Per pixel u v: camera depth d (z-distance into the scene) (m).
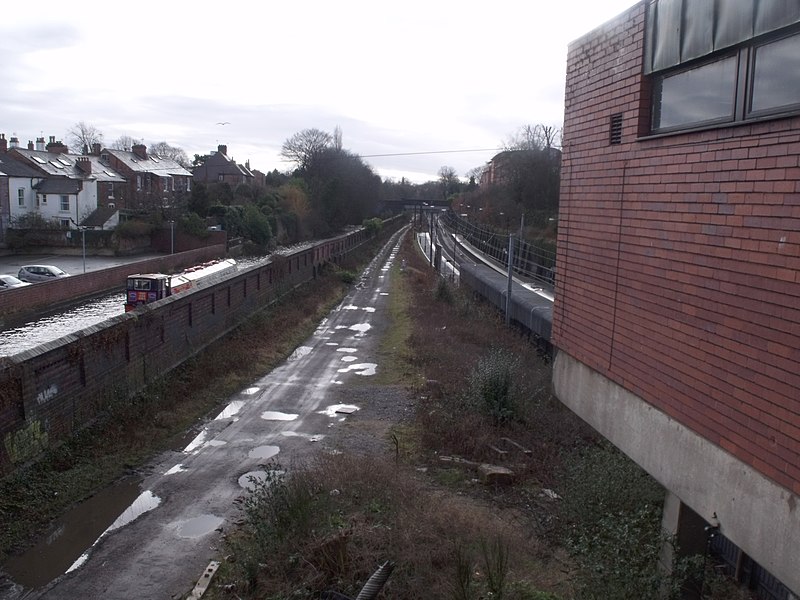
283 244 64.06
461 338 21.73
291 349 20.62
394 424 12.92
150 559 7.55
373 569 6.48
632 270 5.98
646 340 5.74
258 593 6.51
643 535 6.55
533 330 20.44
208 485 9.82
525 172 58.53
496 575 6.50
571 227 7.39
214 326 19.03
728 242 4.56
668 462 5.43
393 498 8.22
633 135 5.95
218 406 14.25
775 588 6.76
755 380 4.28
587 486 8.13
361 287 39.44
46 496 9.01
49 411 10.12
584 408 7.17
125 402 12.34
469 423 12.04
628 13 6.04
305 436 12.19
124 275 36.97
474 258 54.25
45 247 50.53
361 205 81.75
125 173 66.81
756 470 4.30
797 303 3.89
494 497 9.54
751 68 4.39
